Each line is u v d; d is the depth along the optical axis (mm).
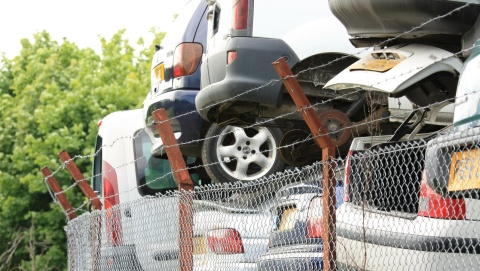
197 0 12930
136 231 9680
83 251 11359
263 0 11344
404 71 8820
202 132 12445
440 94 9188
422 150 7180
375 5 9031
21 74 42406
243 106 11180
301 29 11281
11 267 36812
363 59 9094
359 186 7516
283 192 7754
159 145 12883
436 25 8984
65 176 36562
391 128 10297
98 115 37969
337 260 7562
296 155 11172
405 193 7781
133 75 38969
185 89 12602
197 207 8562
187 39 12688
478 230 6539
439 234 6719
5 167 38219
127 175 14609
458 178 6438
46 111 38156
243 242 8078
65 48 45438
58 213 35719
